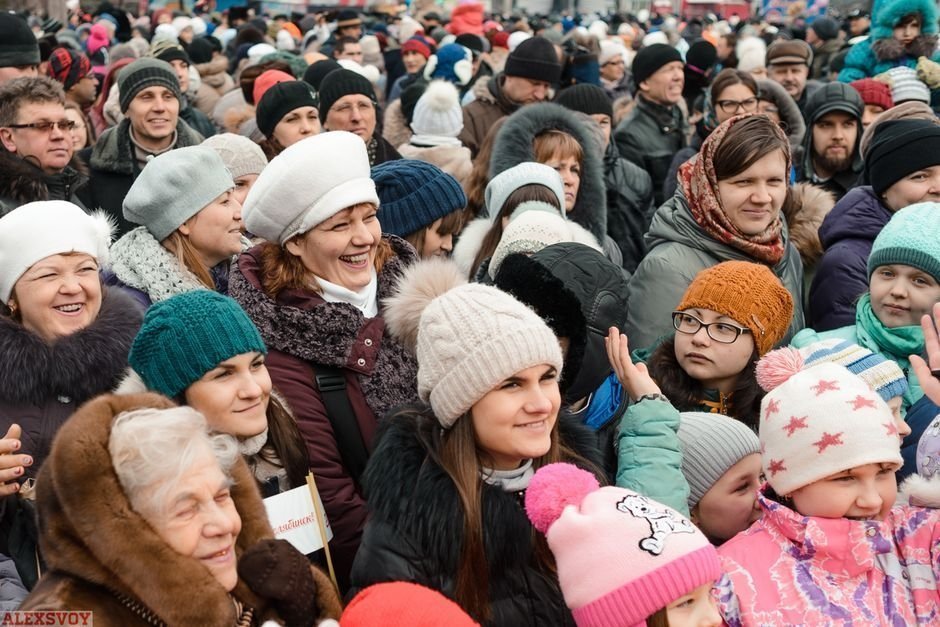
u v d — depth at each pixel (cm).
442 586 240
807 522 258
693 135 735
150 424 210
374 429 312
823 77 1306
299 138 612
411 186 418
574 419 289
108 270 384
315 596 238
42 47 907
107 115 730
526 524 250
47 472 208
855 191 474
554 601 250
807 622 250
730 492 301
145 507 206
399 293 324
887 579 259
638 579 221
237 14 1772
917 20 841
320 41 1475
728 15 2767
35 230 319
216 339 266
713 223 400
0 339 301
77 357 305
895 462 261
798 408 263
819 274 455
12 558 277
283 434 290
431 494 245
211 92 973
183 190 390
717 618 231
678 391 340
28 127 479
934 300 368
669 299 397
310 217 325
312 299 324
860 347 328
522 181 435
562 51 959
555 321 294
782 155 397
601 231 546
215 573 216
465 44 1234
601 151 605
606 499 233
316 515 282
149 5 2122
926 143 447
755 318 332
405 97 798
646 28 2369
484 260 418
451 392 251
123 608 205
